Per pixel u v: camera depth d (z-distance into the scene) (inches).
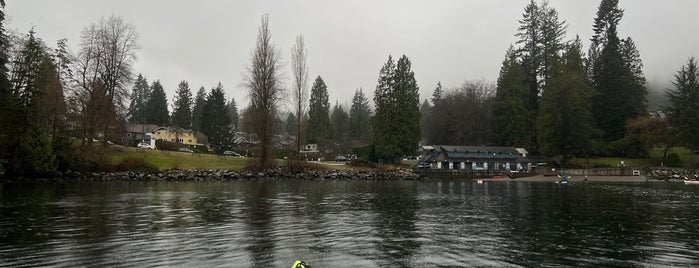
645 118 3152.1
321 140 4392.2
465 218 781.9
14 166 1658.5
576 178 2758.4
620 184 2175.2
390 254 483.2
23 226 637.3
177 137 4311.0
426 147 3479.3
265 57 2358.5
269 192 1369.3
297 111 2581.2
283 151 3339.1
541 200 1184.8
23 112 1684.3
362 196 1274.6
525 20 3853.3
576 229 661.9
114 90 2171.5
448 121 3993.6
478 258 467.5
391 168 2928.2
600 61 3612.2
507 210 919.7
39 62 1823.3
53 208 861.2
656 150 3447.3
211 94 4079.7
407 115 3248.0
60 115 1834.4
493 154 3395.7
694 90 3002.0
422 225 690.8
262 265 427.8
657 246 537.0
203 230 618.8
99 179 1904.5
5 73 1587.1
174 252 477.7
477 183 2300.7
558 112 3073.3
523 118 3508.9
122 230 611.8
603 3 3750.0
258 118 2352.4
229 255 466.9
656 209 948.6
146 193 1254.3
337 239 565.9
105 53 2161.7
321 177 2458.2
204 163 2449.6
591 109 3440.0
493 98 4052.7
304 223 697.0
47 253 466.3
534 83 3791.8
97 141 2203.5
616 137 3479.3
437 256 475.5
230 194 1257.4
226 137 3848.4
